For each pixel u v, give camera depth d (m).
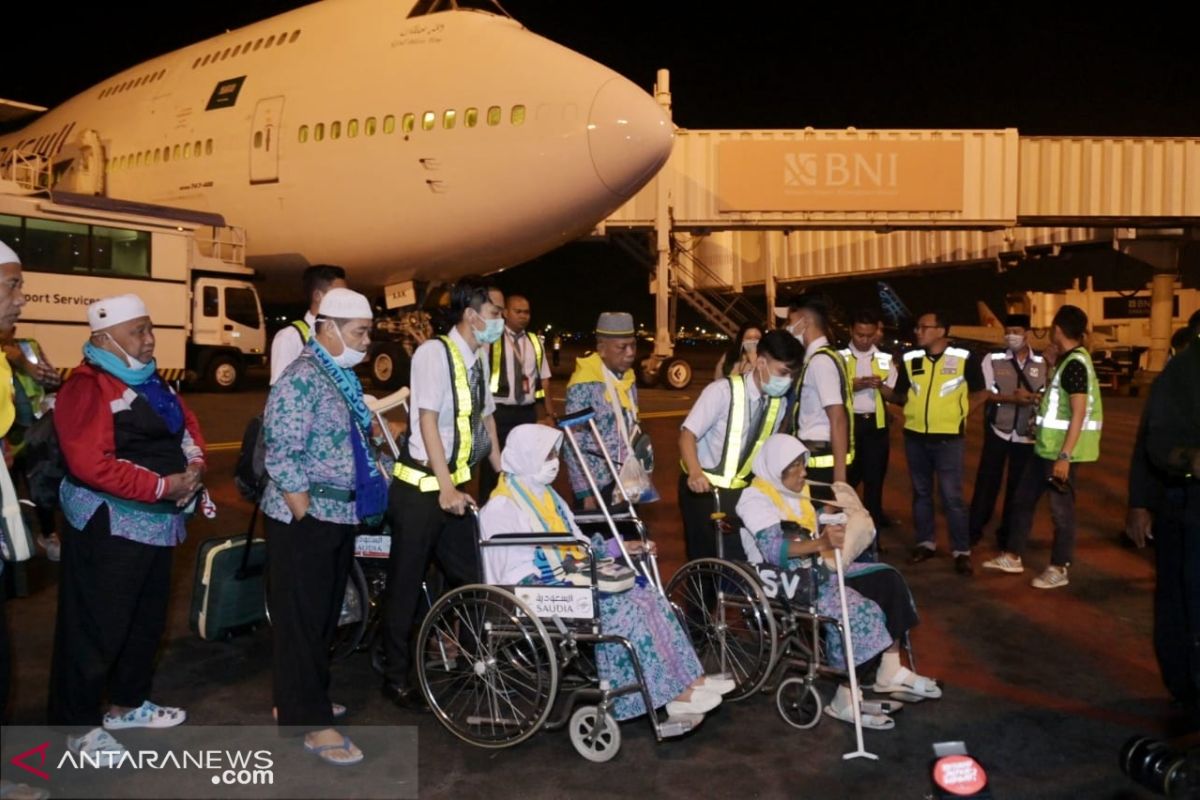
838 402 5.72
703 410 4.88
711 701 4.00
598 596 3.94
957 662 5.14
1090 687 4.79
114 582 3.78
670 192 23.66
